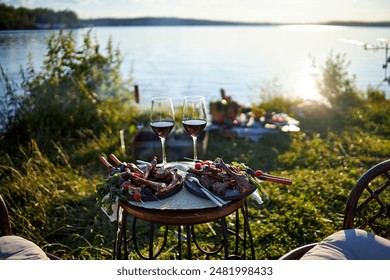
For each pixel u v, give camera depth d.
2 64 5.94
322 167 4.75
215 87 17.66
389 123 6.25
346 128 6.39
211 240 3.17
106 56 6.87
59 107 5.84
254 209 3.67
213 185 1.77
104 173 4.64
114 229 3.33
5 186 3.84
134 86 6.64
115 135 5.75
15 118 5.43
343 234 1.75
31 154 4.55
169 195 1.78
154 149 4.99
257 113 6.71
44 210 3.42
